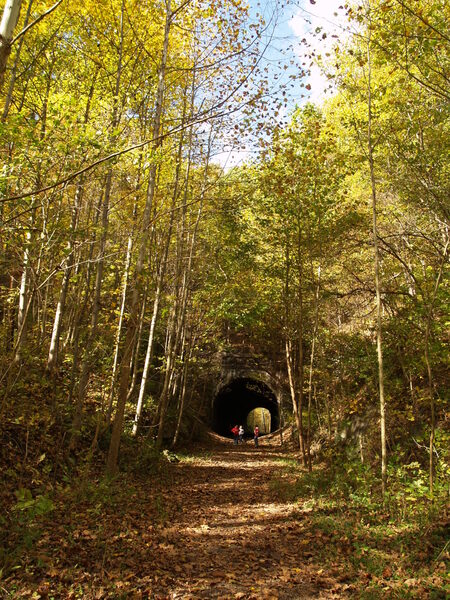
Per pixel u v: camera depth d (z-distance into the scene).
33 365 10.52
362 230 12.02
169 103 11.88
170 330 17.73
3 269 5.68
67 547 4.93
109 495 7.37
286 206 12.49
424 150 8.61
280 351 24.03
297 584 4.61
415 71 8.36
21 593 3.80
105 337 12.31
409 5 6.44
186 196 13.63
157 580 4.52
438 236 9.84
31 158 5.42
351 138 10.80
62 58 10.52
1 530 4.70
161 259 14.42
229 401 35.41
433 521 5.67
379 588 4.22
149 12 9.80
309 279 14.10
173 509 7.89
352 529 6.08
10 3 3.21
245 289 17.55
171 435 18.11
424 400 9.91
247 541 6.18
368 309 14.50
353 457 11.34
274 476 12.36
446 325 8.83
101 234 8.99
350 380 14.42
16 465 7.12
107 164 5.73
